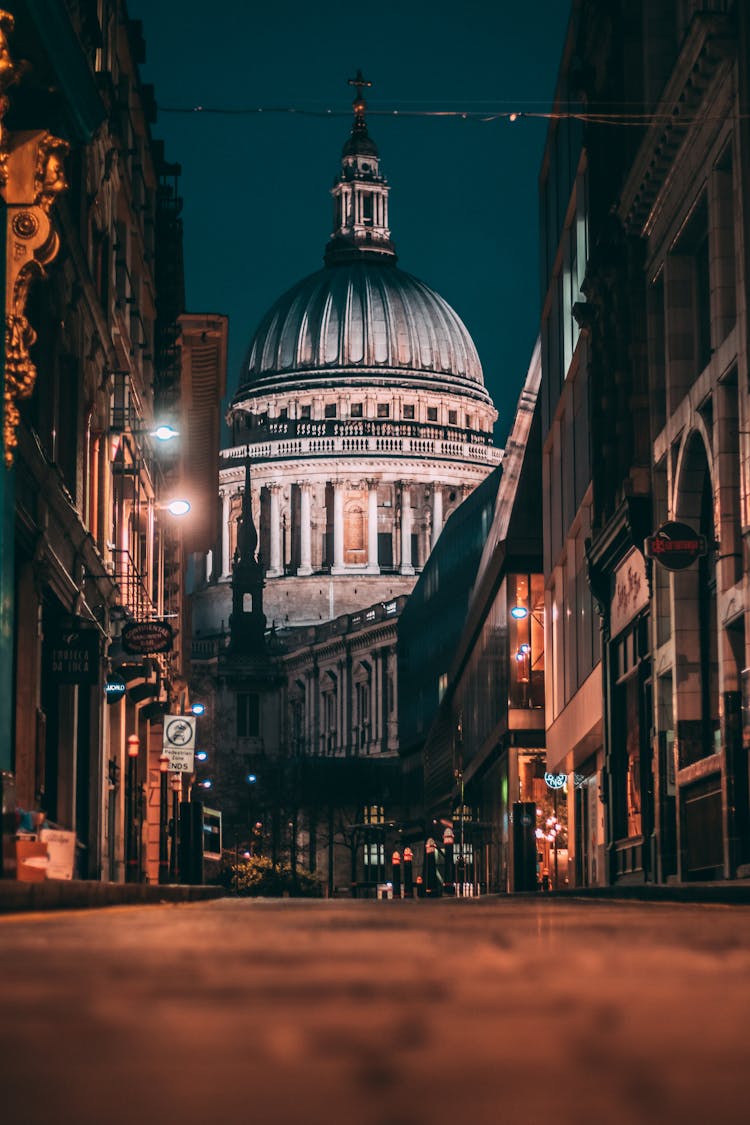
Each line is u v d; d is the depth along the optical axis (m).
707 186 44.75
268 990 6.66
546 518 77.06
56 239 24.23
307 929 13.09
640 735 53.03
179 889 32.12
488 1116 3.48
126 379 55.34
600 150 57.97
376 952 9.48
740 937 11.25
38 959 8.80
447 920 15.64
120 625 54.19
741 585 41.22
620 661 57.53
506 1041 4.68
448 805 121.88
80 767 46.22
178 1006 5.86
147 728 63.44
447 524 133.62
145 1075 4.05
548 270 75.44
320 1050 4.47
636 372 53.38
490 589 92.50
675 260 50.09
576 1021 5.25
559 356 71.62
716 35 41.19
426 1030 4.98
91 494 48.00
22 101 28.27
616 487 55.81
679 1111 3.52
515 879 73.88
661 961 8.34
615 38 54.34
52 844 22.42
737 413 43.16
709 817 45.03
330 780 164.75
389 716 195.00
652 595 50.34
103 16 50.03
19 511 33.28
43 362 38.16
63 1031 5.01
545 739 83.94
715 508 44.22
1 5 23.16
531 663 85.81
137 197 60.25
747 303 40.34
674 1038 4.75
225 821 170.50
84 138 32.69
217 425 93.06
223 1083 3.92
